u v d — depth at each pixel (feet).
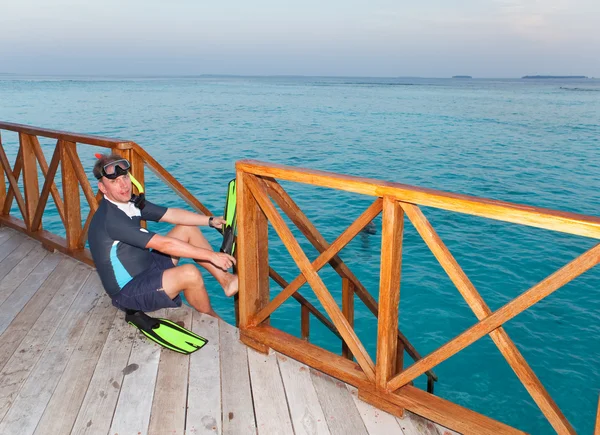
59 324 11.93
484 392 16.08
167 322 11.43
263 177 9.85
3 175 19.36
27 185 17.22
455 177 50.49
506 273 25.11
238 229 10.27
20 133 16.83
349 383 9.21
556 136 87.92
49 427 8.38
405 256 26.94
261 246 10.64
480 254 27.53
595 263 5.86
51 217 31.73
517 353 6.98
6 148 59.06
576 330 19.89
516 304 6.59
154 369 10.09
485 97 266.98
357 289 11.62
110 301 13.17
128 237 10.93
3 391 9.33
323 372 10.00
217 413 8.76
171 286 11.33
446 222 33.09
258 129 90.74
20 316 12.32
